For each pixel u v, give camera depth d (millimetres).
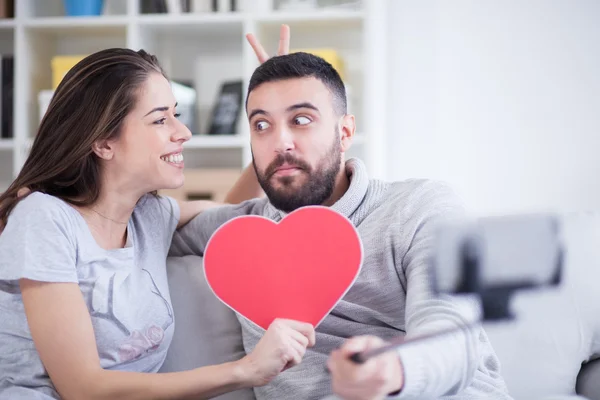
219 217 1446
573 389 1365
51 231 1158
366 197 1274
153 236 1383
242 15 3100
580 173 3203
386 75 3295
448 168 3271
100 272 1223
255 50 1629
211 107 3377
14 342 1167
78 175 1268
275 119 1210
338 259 1078
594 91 3191
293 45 3336
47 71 3391
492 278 496
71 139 1246
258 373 1043
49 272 1125
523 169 3229
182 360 1331
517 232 495
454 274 508
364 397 784
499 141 3242
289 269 1100
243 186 1720
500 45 3236
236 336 1366
